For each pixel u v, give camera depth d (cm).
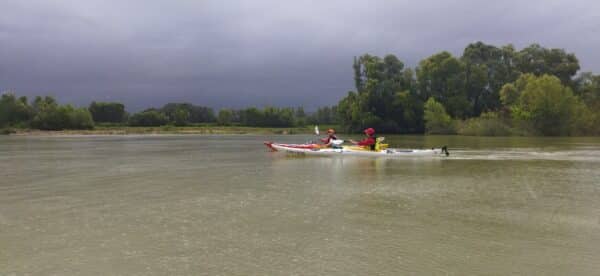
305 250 1000
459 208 1437
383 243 1050
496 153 3719
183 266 902
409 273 859
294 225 1217
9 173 2414
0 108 11225
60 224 1248
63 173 2408
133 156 3606
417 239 1084
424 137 7525
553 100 7794
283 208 1441
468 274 855
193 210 1416
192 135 9731
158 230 1173
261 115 12825
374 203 1519
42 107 11581
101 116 14238
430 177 2198
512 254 970
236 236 1112
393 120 9562
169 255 971
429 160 3111
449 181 2052
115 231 1168
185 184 1981
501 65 10381
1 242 1076
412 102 9381
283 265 905
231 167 2698
